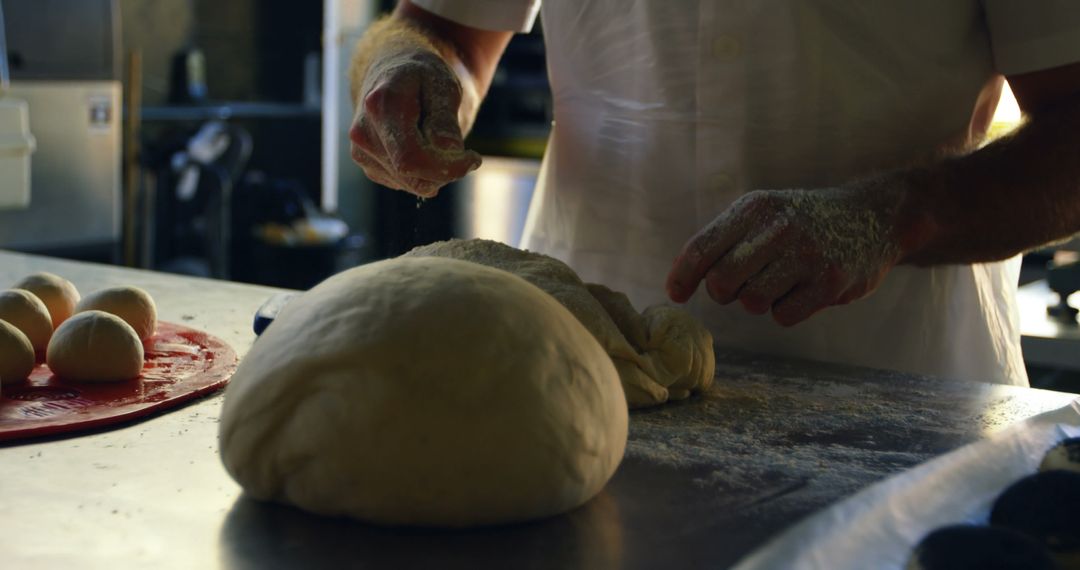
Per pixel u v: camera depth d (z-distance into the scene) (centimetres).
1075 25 107
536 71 316
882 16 119
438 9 139
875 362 126
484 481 63
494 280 71
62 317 111
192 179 312
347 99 377
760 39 121
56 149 269
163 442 80
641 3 127
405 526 65
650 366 93
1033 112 113
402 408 62
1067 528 59
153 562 59
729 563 62
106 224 284
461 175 102
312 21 397
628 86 131
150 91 351
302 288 340
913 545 58
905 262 110
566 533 65
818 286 96
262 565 59
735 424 89
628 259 134
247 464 66
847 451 83
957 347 130
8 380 92
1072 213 107
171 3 351
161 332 113
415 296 67
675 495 72
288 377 64
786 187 125
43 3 259
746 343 126
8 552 60
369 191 385
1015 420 92
